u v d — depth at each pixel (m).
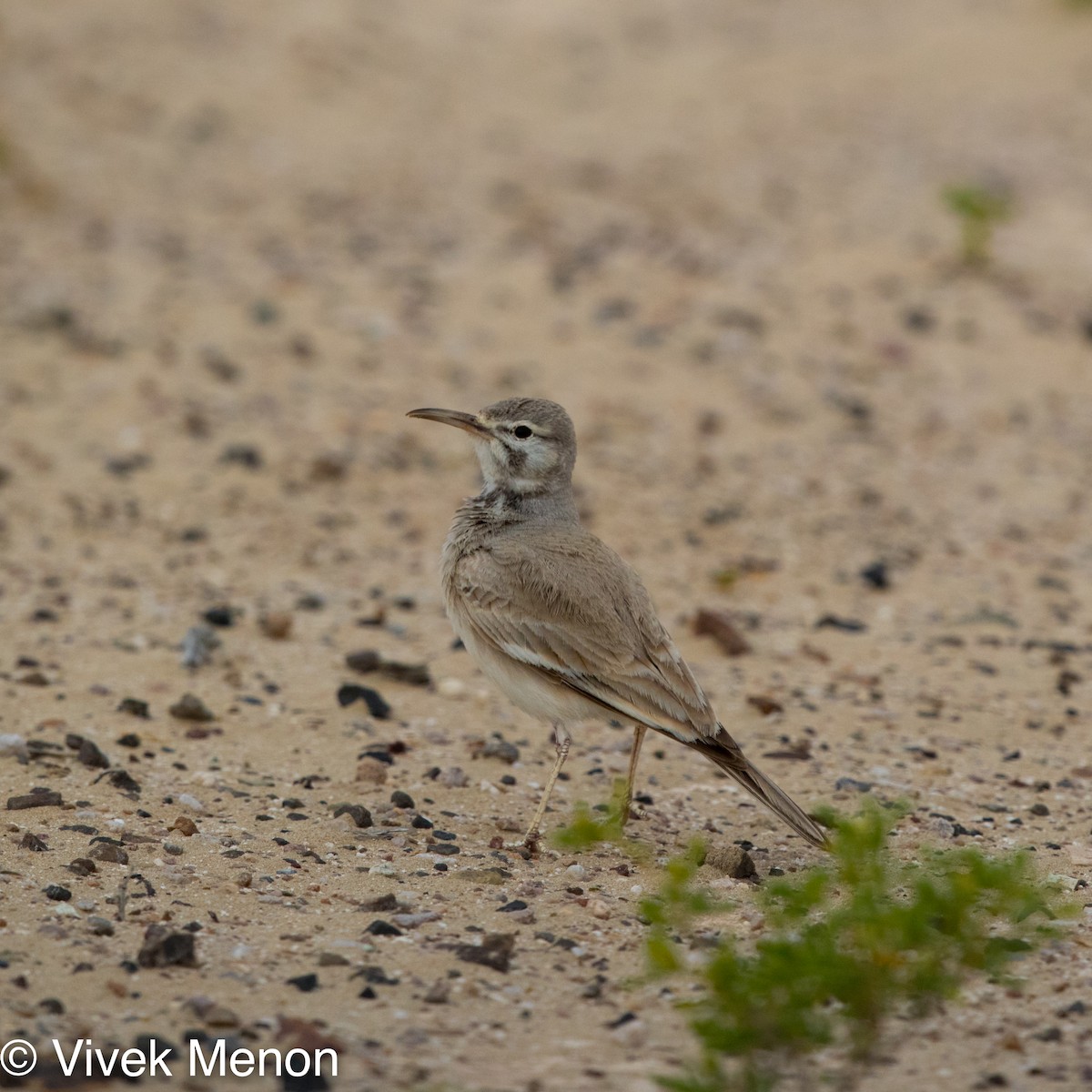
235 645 20.41
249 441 27.44
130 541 23.86
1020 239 40.69
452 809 16.00
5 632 20.25
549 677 15.12
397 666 19.62
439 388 30.23
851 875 11.58
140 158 43.66
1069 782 17.30
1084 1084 10.65
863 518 26.67
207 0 59.34
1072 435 30.20
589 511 26.03
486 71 58.00
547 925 13.20
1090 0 63.84
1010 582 24.48
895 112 54.03
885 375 32.19
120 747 16.89
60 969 11.74
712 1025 10.38
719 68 60.31
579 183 44.91
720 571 24.36
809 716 19.16
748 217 41.72
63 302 32.19
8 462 25.84
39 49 51.25
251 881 13.69
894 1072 10.84
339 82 53.72
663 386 31.05
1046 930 11.75
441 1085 10.47
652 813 16.22
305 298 34.09
